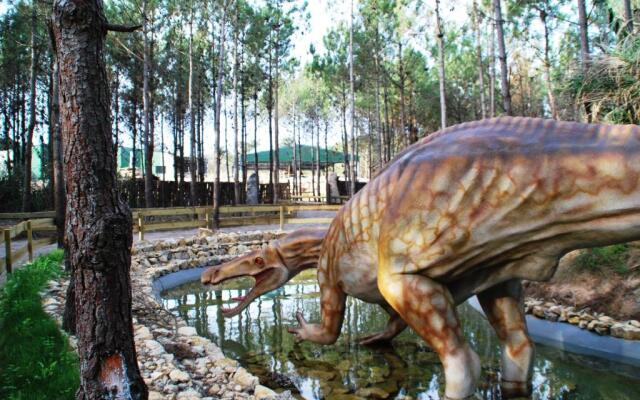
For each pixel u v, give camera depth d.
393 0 19.58
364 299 4.19
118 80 21.44
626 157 2.74
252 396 3.70
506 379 3.82
